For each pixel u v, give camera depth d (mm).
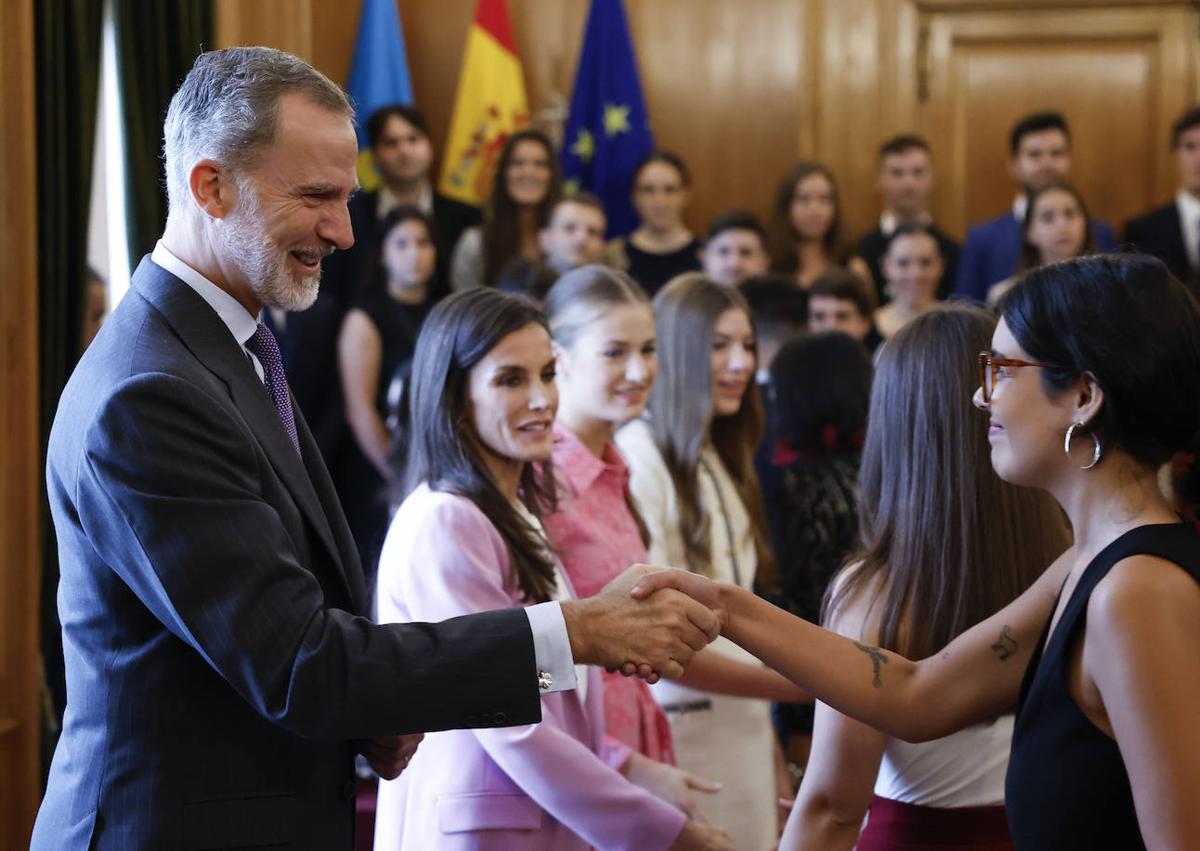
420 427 2258
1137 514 1561
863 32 6680
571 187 6539
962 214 6730
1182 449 1562
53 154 3400
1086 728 1518
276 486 1754
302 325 4965
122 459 1621
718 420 3072
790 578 3049
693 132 6723
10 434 3086
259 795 1707
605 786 2084
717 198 6738
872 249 6227
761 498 3158
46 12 3375
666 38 6695
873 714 1870
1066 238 5379
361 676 1655
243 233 1782
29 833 3107
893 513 2006
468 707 1710
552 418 2273
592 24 6566
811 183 5812
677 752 2811
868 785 1948
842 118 6707
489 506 2195
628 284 2729
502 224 5641
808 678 1882
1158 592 1471
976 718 1854
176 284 1790
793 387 3145
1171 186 6637
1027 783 1566
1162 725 1435
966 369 1971
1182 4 6598
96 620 1703
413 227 5047
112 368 1700
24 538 3109
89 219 3537
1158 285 1554
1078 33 6664
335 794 1792
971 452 1964
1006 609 1848
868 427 2074
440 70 6688
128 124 3803
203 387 1702
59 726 3408
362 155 6297
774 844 2891
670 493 2930
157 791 1668
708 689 2580
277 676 1629
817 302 4973
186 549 1615
